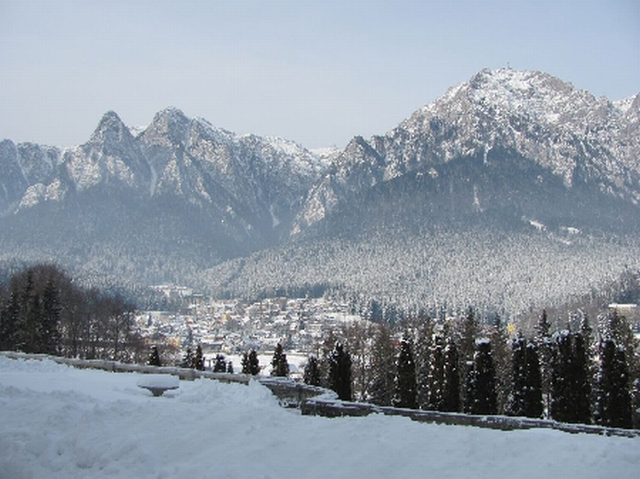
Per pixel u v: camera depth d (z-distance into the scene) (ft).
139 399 85.25
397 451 54.19
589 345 199.52
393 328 466.29
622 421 142.10
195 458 56.24
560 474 47.60
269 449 56.08
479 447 54.08
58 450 61.16
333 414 73.67
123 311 407.64
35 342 260.01
